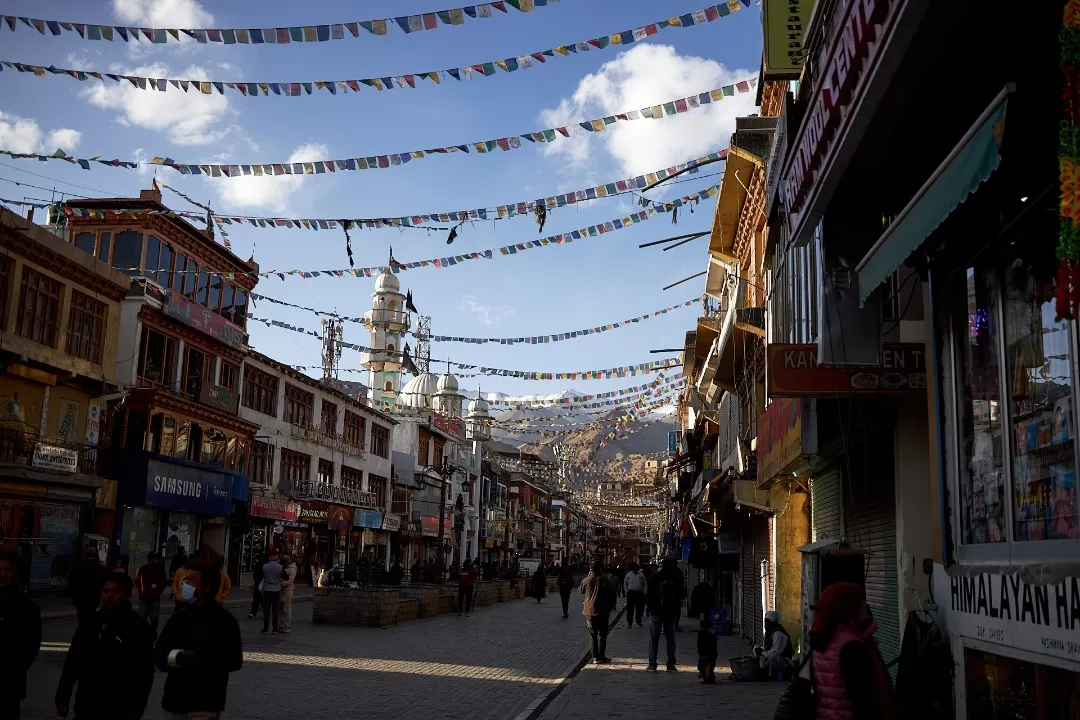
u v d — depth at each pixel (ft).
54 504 90.63
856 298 27.76
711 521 108.06
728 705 38.14
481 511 270.05
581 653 61.67
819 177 23.27
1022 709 20.08
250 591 123.54
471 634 73.41
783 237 37.52
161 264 113.39
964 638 23.22
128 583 20.18
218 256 125.80
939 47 17.42
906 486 30.45
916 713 24.61
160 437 109.81
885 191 25.88
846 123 20.51
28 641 20.90
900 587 30.17
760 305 62.34
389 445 194.90
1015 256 20.56
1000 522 21.44
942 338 24.79
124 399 103.24
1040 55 17.48
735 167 60.90
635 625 89.71
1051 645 18.53
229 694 36.68
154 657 19.79
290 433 148.77
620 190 41.73
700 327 86.74
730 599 91.09
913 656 25.14
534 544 346.33
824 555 33.27
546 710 36.42
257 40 32.96
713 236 73.87
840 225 27.89
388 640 63.93
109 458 102.73
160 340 112.27
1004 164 18.98
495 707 36.68
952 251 23.91
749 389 69.72
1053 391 18.72
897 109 20.03
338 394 167.02
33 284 87.76
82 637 19.90
